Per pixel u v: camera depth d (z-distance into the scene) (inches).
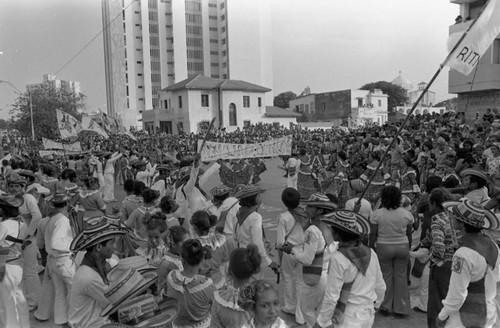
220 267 177.0
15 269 191.9
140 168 484.1
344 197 373.4
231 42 3688.5
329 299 143.7
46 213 295.0
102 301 136.1
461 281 139.3
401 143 573.0
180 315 130.3
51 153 836.6
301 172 518.0
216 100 2442.2
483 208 140.7
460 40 207.9
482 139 622.2
